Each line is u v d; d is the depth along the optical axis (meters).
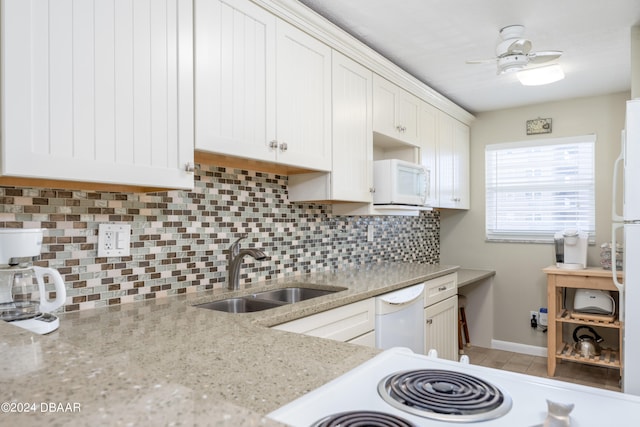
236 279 2.05
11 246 1.17
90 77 1.28
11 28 1.12
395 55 2.78
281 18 1.99
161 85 1.48
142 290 1.75
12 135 1.12
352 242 3.11
